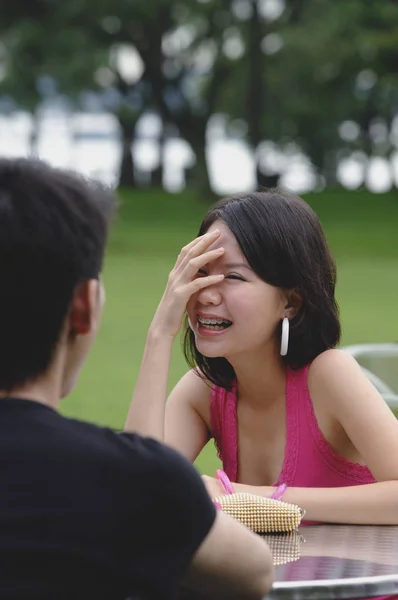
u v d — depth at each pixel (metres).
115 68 36.59
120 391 8.48
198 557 1.73
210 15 37.69
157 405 2.57
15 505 1.58
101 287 1.73
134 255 23.06
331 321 2.73
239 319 2.64
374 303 14.78
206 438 2.98
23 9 35.44
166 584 1.63
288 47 36.56
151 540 1.63
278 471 2.77
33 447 1.61
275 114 43.12
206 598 1.79
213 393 2.91
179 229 28.66
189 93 39.56
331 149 46.09
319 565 2.14
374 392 2.66
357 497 2.54
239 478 2.86
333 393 2.67
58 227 1.62
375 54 35.41
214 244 2.66
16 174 1.64
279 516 2.42
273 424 2.77
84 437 1.64
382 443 2.59
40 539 1.58
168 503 1.63
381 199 33.25
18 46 34.75
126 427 2.58
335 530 2.47
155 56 37.75
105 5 35.22
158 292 16.47
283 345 2.66
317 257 2.70
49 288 1.62
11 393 1.65
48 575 1.57
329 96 41.09
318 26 36.88
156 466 1.63
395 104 42.66
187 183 43.53
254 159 36.53
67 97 36.94
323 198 33.50
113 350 10.73
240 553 1.76
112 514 1.60
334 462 2.70
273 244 2.63
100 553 1.59
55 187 1.65
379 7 34.88
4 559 1.56
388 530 2.47
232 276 2.64
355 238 25.92
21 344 1.62
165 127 39.72
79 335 1.70
